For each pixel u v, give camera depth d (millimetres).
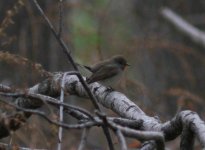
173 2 18547
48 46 14891
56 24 14008
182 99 10852
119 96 7371
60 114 5348
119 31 17812
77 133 12648
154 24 18531
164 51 17500
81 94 7633
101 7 20328
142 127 6488
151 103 11914
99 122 4824
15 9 6316
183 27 16797
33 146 7180
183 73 17453
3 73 12844
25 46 14203
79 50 17031
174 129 6215
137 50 13734
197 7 18500
